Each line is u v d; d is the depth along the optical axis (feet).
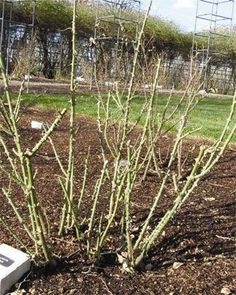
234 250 8.27
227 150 17.02
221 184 12.33
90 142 16.05
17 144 6.43
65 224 8.38
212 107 37.45
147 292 6.85
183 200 7.16
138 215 9.41
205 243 8.45
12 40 50.70
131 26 44.80
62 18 58.49
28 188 6.56
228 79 74.95
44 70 59.67
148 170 12.68
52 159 13.35
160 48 65.87
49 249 7.11
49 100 28.40
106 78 15.25
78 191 10.53
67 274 7.13
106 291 6.80
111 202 7.32
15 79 40.65
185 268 7.57
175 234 8.68
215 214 9.87
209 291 6.98
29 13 54.13
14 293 6.63
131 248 7.28
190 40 67.87
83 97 32.22
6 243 7.72
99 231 7.34
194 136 20.21
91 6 52.11
